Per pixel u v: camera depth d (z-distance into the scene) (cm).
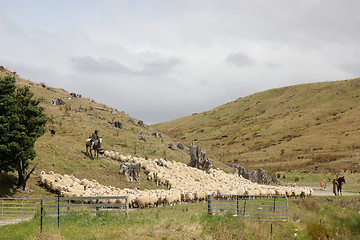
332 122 14162
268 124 16888
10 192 3200
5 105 3102
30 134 3388
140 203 2964
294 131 14438
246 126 17988
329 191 5578
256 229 2172
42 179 3516
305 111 16975
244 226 2166
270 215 2494
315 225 2583
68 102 6931
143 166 4675
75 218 2173
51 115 5850
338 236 2517
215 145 15212
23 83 7031
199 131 19100
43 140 4691
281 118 17412
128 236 1825
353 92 17512
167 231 1972
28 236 1714
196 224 2109
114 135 5997
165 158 5622
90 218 2178
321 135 12744
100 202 2928
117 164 4556
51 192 3375
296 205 3328
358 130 12262
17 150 3050
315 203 3459
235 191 3700
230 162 11344
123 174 4212
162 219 2255
